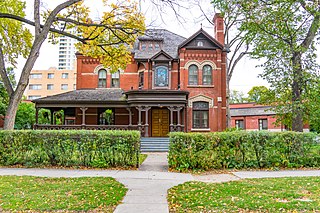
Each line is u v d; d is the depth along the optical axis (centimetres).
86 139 1146
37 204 580
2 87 3166
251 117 3731
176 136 1113
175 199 640
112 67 1734
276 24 1585
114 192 693
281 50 1719
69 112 2780
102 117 2562
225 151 1131
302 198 634
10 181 820
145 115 2384
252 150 1145
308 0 1469
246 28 1744
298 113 1630
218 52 2509
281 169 1123
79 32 1620
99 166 1132
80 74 2609
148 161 1394
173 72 2556
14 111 1281
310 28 1590
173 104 2233
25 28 1694
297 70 1648
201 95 2464
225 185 791
